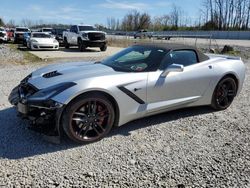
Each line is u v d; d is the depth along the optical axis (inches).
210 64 198.2
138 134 162.2
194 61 192.4
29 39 786.8
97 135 150.6
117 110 155.9
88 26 820.6
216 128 174.4
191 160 132.6
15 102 157.2
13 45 973.2
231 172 122.7
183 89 181.5
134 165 127.0
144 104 165.6
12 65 439.8
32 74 172.1
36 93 143.3
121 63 178.5
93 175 118.0
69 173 119.2
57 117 138.3
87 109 145.9
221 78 202.1
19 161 127.6
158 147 145.9
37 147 141.9
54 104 136.7
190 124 180.1
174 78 175.2
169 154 138.4
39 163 126.6
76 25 822.5
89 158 132.6
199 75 188.4
